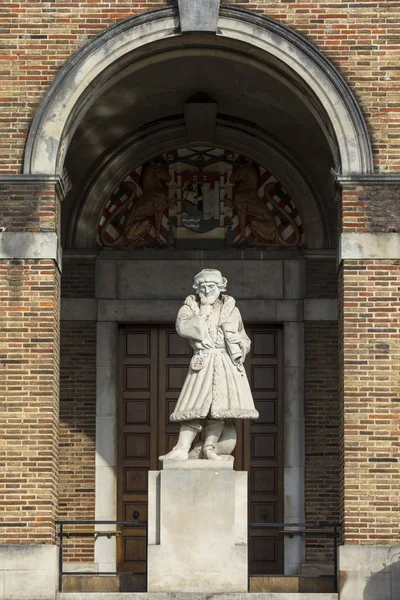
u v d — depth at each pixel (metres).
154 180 33.34
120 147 33.00
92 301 32.66
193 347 27.72
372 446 26.89
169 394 32.62
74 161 32.91
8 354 27.16
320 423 32.28
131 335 32.88
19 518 26.66
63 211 32.97
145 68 30.16
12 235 27.42
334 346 32.56
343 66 28.03
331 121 27.86
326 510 31.89
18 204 27.52
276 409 32.56
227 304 27.94
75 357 32.44
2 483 26.75
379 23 28.14
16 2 28.17
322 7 28.17
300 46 28.03
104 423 32.16
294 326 32.66
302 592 27.33
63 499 31.83
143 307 32.69
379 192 27.59
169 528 26.66
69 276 32.75
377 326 27.25
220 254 33.00
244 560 26.58
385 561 26.39
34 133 27.72
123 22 28.08
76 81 27.91
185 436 27.38
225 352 27.56
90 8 28.17
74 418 32.16
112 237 33.12
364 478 26.77
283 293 32.81
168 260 32.91
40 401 27.02
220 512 26.72
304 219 33.06
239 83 31.09
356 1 28.22
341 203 27.64
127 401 32.56
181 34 28.08
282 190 33.41
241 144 33.16
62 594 26.41
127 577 27.52
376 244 27.42
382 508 26.69
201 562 26.56
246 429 32.47
